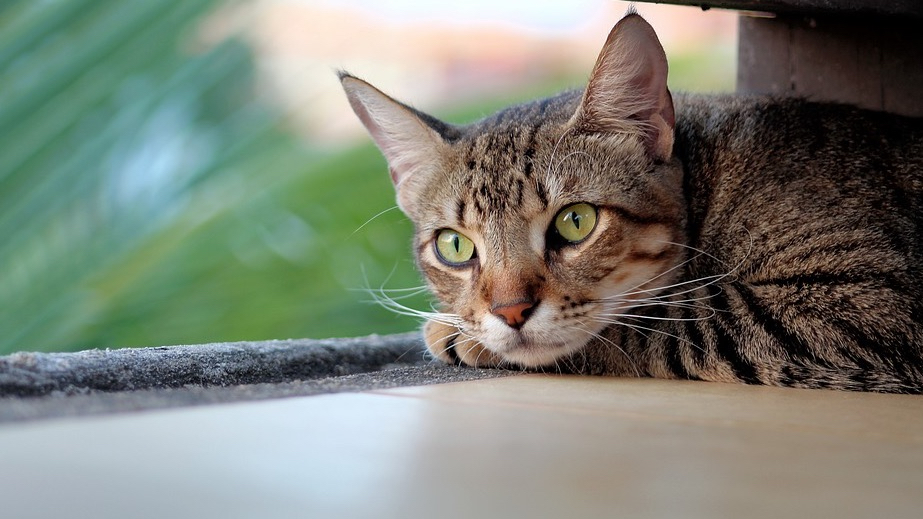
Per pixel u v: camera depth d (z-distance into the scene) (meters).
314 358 0.61
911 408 0.51
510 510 0.36
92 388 0.51
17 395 0.49
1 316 0.74
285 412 0.47
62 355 0.52
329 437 0.44
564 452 0.43
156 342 0.76
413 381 0.55
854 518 0.37
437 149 0.62
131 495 0.36
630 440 0.45
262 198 0.81
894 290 0.57
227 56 0.85
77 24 0.79
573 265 0.58
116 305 0.75
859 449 0.45
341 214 0.81
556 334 0.58
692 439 0.45
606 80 0.59
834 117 0.62
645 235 0.59
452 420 0.47
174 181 0.80
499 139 0.61
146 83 0.80
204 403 0.47
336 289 0.80
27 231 0.76
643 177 0.59
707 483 0.41
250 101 0.88
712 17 1.37
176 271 0.77
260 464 0.42
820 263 0.57
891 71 0.68
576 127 0.60
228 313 0.77
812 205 0.59
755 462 0.43
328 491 0.38
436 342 0.62
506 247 0.58
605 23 1.46
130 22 0.80
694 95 0.65
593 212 0.59
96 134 0.78
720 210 0.60
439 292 0.62
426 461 0.42
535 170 0.59
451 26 1.47
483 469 0.42
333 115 0.99
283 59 1.10
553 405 0.50
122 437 0.43
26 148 0.76
